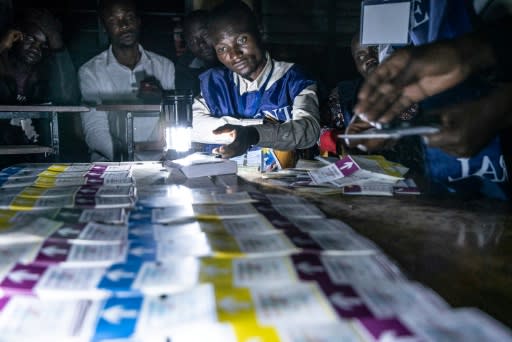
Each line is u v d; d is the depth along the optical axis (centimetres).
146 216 95
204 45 327
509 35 85
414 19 140
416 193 128
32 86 354
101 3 351
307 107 207
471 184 128
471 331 46
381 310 51
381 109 92
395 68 89
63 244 73
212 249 71
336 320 49
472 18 122
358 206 115
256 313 51
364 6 147
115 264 66
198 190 126
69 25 447
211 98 230
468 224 97
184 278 60
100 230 82
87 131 357
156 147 282
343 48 447
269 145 177
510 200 120
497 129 95
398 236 89
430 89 90
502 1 114
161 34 462
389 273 63
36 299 56
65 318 51
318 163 187
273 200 112
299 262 66
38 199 111
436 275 68
